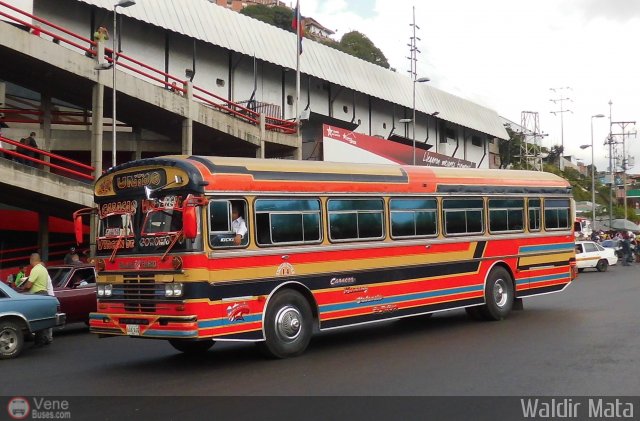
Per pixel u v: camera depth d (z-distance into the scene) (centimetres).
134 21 2838
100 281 1042
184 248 937
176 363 1050
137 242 995
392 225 1238
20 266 2383
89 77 2153
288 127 3186
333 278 1120
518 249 1517
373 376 887
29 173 1972
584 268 3594
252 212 1015
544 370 902
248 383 863
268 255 1024
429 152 3994
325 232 1117
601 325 1341
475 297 1403
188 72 3077
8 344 1141
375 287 1189
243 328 983
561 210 1659
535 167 7638
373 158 3475
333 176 1146
